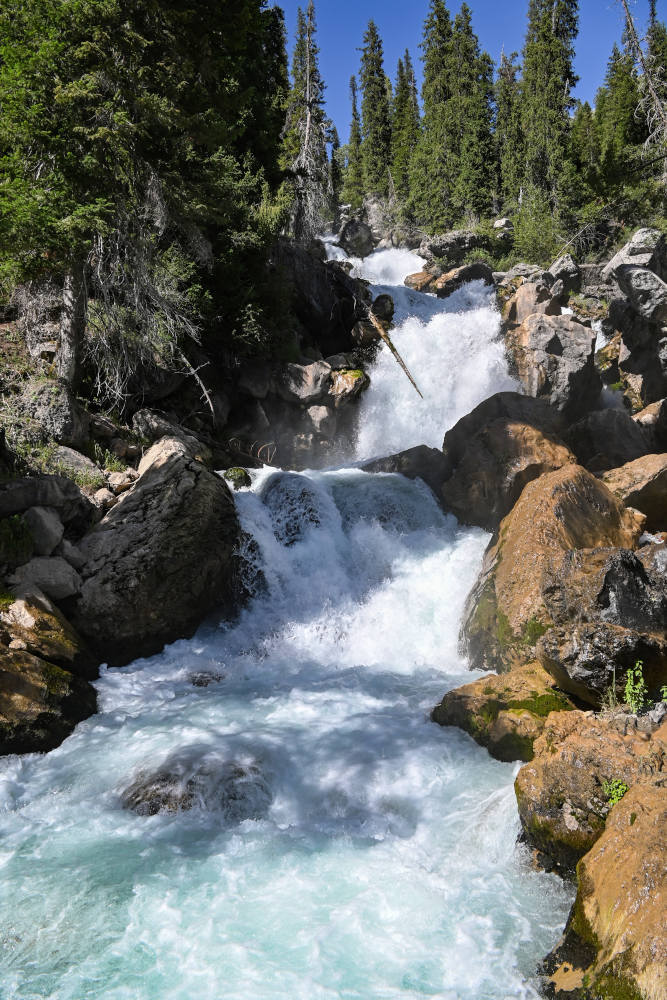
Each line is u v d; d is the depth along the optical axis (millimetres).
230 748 8414
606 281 28500
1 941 5516
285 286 23344
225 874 6355
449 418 25500
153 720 9586
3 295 16016
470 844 6676
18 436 13109
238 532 13508
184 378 18672
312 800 7691
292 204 34188
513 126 63812
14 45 11828
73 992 4988
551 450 14859
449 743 8336
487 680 8977
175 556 12242
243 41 15031
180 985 5020
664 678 7574
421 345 26547
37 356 15109
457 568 13461
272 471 16750
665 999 4047
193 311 18188
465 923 5555
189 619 12570
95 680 10938
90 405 15758
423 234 58594
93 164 12836
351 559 14422
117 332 15680
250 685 10914
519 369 25766
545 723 7680
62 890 6148
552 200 51781
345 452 23500
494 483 14586
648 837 5031
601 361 29531
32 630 9977
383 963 5148
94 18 12703
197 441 16641
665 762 6070
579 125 55219
